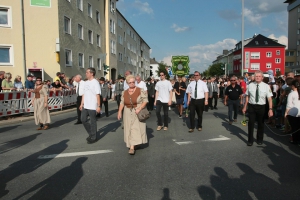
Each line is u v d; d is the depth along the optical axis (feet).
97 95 21.74
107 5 108.17
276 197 11.53
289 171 14.79
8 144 21.85
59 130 28.19
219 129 28.04
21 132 27.27
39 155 18.42
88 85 21.90
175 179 13.64
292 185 12.82
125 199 11.43
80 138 23.95
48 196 11.78
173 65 76.38
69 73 72.18
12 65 61.36
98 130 28.02
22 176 14.30
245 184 12.94
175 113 44.11
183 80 39.45
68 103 50.26
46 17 64.08
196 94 26.45
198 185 12.85
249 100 20.99
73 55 75.00
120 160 17.01
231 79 31.65
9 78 38.58
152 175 14.24
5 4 60.29
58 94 46.03
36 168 15.62
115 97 41.37
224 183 13.08
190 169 15.16
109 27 110.63
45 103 28.37
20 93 37.19
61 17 67.46
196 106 26.91
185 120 35.32
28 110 38.81
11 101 35.78
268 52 211.82
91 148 20.21
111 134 25.76
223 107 54.29
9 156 18.29
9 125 32.09
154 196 11.69
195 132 26.40
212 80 49.90
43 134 26.07
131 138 18.40
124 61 152.46
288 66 203.10
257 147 20.26
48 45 64.49
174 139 23.11
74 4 76.07
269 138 23.56
